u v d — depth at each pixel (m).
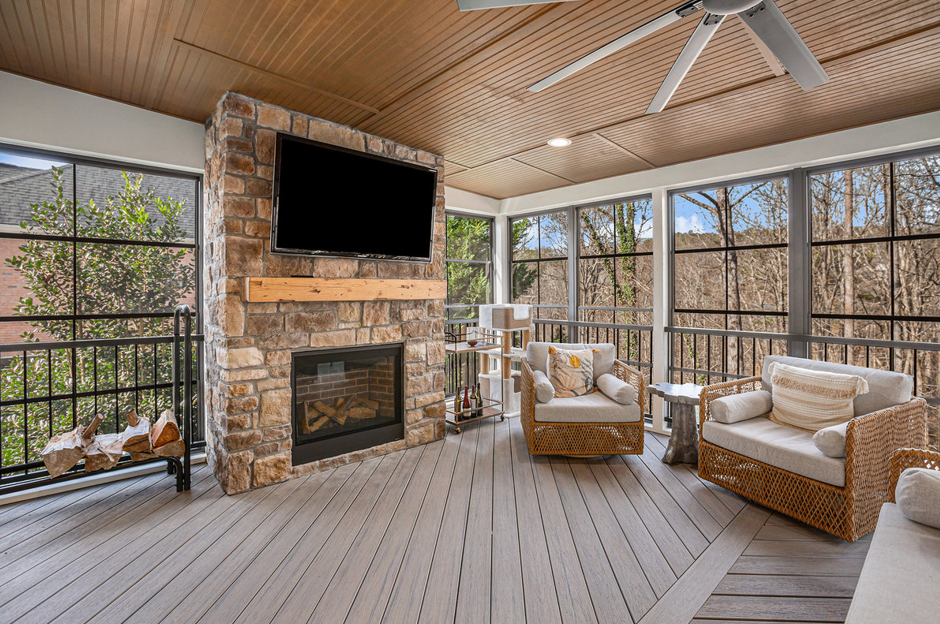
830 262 3.47
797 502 2.48
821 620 1.76
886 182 3.24
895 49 2.24
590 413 3.39
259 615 1.79
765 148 3.65
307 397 3.20
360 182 3.21
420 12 1.96
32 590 1.92
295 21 2.04
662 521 2.54
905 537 1.57
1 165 2.74
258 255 2.90
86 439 2.67
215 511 2.62
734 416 2.91
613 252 4.77
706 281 4.11
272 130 2.92
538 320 5.42
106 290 3.10
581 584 1.99
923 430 2.72
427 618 1.78
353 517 2.57
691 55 1.76
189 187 3.38
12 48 2.29
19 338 2.83
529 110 3.01
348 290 3.25
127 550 2.22
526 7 1.93
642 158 4.00
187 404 3.00
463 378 5.39
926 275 3.09
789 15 1.97
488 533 2.41
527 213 5.50
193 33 2.14
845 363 3.42
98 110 2.84
